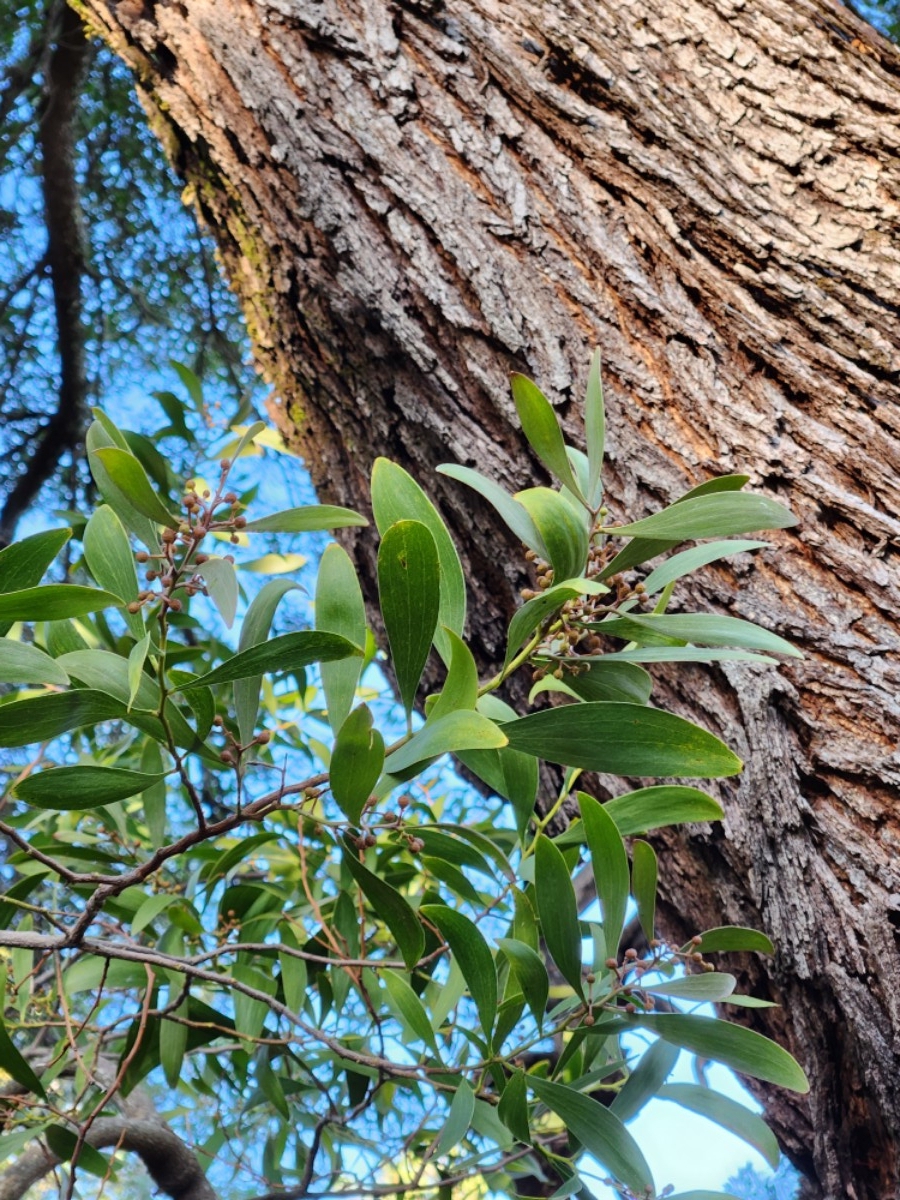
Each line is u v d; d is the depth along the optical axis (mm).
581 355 925
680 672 854
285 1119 949
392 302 1006
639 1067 727
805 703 810
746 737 816
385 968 756
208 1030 907
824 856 791
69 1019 819
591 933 800
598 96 997
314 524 568
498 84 1037
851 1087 797
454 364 982
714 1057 652
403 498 634
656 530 577
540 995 669
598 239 953
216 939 952
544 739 572
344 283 1047
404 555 548
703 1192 693
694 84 971
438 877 805
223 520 561
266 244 1154
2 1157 805
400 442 1064
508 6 1057
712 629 589
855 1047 782
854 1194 795
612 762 569
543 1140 1051
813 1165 862
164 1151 1020
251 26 1152
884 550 822
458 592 636
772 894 794
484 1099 779
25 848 599
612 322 929
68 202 2287
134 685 521
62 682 534
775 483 857
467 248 974
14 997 904
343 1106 1051
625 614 594
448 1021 961
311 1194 905
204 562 557
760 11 990
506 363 953
